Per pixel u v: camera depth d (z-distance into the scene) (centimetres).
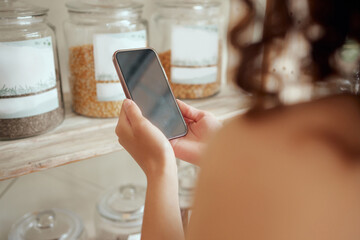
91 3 62
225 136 27
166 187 38
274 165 24
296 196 23
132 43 62
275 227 23
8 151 52
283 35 26
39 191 79
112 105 64
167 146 40
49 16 69
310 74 26
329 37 25
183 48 71
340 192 22
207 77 74
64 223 67
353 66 25
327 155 22
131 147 43
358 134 23
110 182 89
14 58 51
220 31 76
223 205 26
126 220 68
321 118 24
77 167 83
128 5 62
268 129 25
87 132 60
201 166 29
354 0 24
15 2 55
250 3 30
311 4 25
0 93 52
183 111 54
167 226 36
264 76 27
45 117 57
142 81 50
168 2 72
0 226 71
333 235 22
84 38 62
